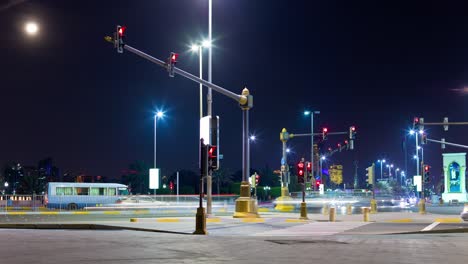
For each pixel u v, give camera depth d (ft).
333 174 348.18
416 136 227.40
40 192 351.25
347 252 47.24
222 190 361.51
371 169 146.61
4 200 174.19
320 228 85.56
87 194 195.31
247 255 44.29
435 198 312.09
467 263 39.83
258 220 97.96
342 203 222.69
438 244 55.62
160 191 308.19
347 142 149.48
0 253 43.57
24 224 84.12
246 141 101.55
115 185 199.41
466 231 81.30
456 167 326.03
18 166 391.45
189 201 204.33
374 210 146.00
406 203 237.66
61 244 51.57
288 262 39.78
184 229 76.69
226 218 101.09
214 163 86.63
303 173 107.24
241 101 98.94
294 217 114.52
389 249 50.01
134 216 132.05
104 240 56.44
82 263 37.86
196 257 42.27
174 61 87.61
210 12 112.37
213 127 96.89
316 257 43.27
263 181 404.57
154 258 41.16
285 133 159.74
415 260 41.42
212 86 94.89
